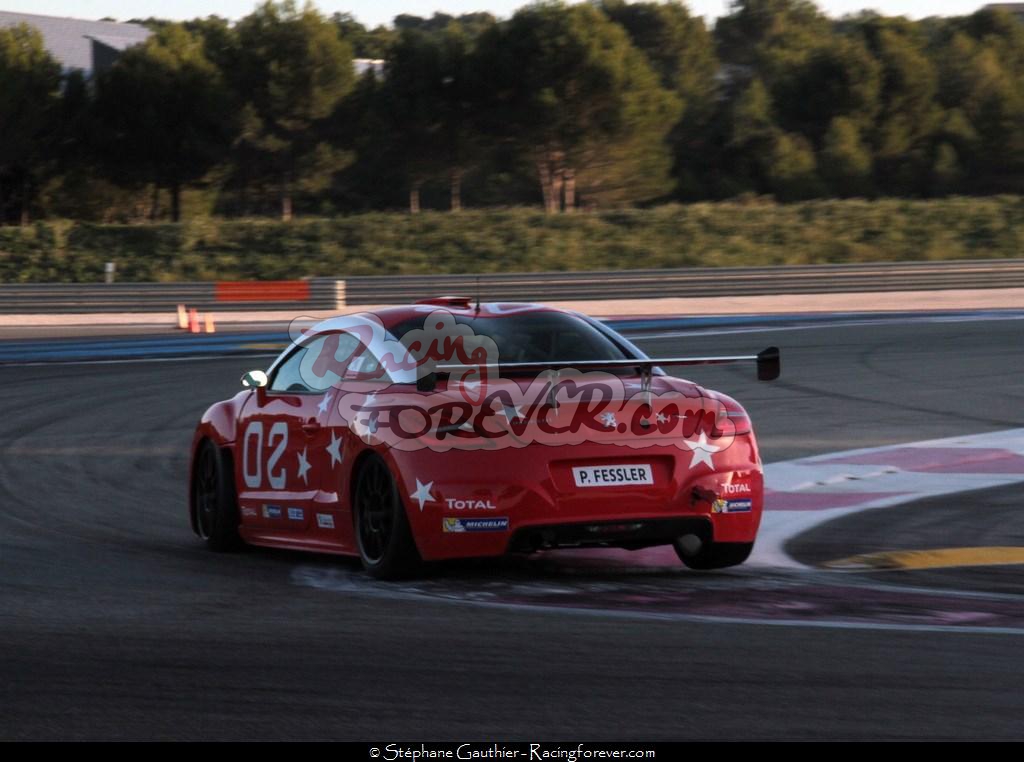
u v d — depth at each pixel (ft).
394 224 343.67
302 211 457.27
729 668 35.58
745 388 122.83
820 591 47.50
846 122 428.56
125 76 411.95
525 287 236.84
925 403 111.65
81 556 56.75
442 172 435.12
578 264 319.47
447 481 46.47
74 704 32.91
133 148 413.18
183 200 454.40
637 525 47.62
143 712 32.14
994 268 247.70
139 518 68.59
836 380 128.26
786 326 189.78
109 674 35.78
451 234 336.08
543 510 46.55
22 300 235.61
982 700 32.35
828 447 89.40
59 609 44.86
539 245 328.08
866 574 51.98
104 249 337.72
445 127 417.08
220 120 406.41
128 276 326.24
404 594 47.14
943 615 42.83
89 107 417.69
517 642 38.96
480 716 31.37
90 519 67.97
